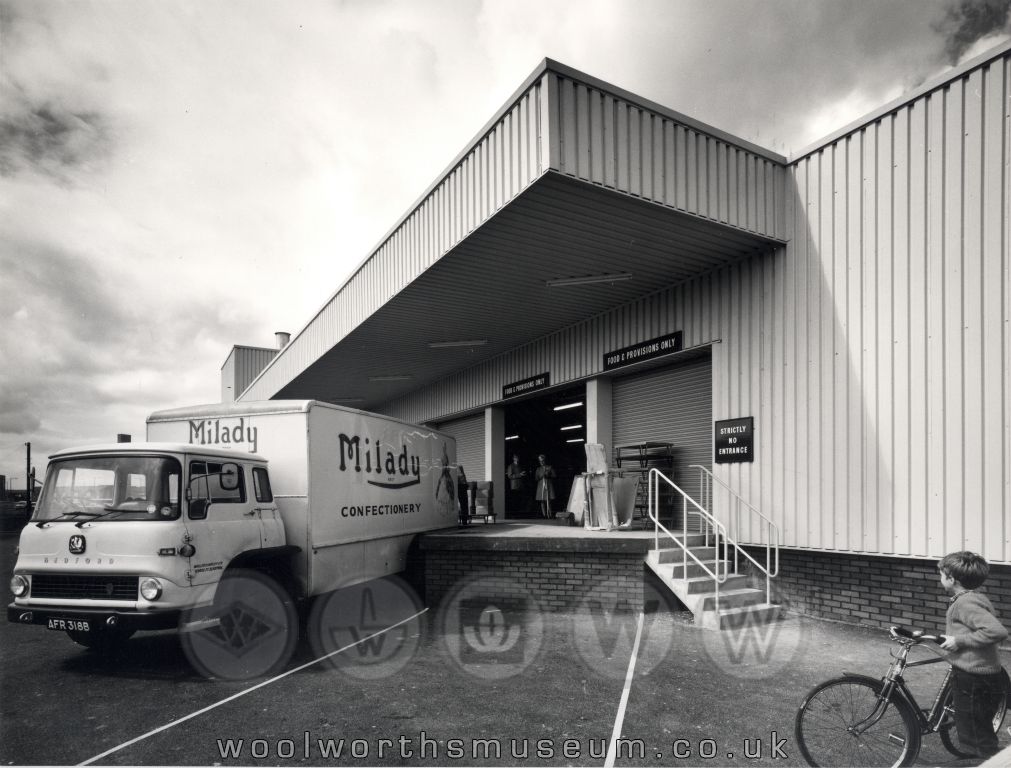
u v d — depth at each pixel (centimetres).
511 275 1062
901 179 786
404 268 1116
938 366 741
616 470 1122
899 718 401
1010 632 672
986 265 703
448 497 1255
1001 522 681
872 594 804
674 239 919
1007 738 421
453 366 1791
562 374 1399
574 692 575
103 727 505
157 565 620
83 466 675
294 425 820
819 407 869
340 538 868
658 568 882
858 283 829
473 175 899
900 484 771
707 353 1097
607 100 788
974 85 719
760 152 916
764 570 862
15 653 736
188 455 672
